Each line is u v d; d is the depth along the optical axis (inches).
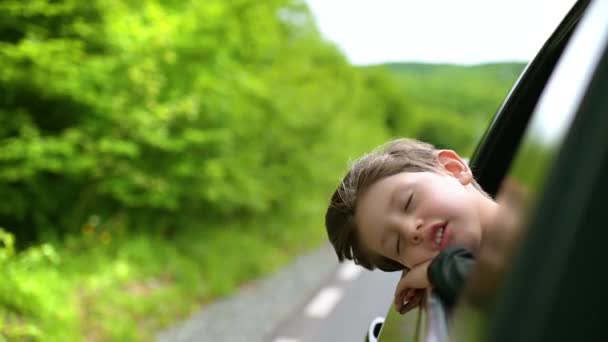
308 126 605.0
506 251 23.4
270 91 491.5
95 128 320.5
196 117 350.0
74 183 341.7
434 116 2805.1
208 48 346.6
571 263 19.0
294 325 293.0
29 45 269.0
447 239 49.1
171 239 395.9
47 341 211.0
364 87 1427.2
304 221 639.8
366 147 963.3
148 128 329.4
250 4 428.5
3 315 211.5
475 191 53.5
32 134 296.5
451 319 38.0
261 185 501.4
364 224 54.4
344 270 446.6
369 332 79.7
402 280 50.9
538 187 20.9
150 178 346.6
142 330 264.8
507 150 70.5
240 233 471.8
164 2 358.9
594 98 20.1
